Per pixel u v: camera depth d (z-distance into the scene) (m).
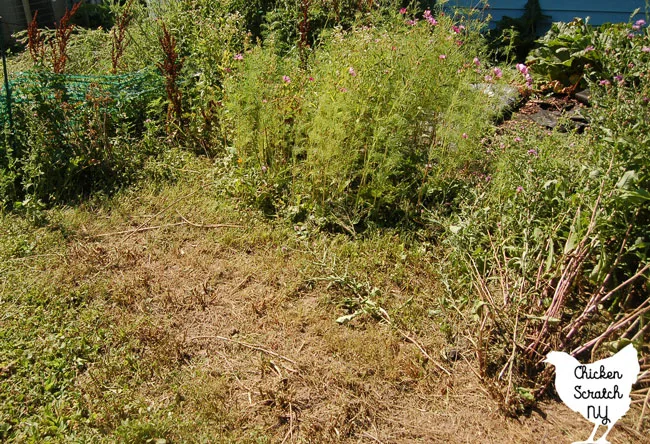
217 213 4.32
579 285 3.32
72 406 2.65
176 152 5.20
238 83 4.71
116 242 3.99
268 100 4.46
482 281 3.15
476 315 2.97
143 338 3.08
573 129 5.17
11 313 3.20
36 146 4.52
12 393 2.70
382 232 4.10
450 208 4.28
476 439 2.56
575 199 3.30
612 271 2.97
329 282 3.55
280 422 2.62
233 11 6.93
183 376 2.85
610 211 3.05
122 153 4.89
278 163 4.54
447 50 4.58
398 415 2.69
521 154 4.09
